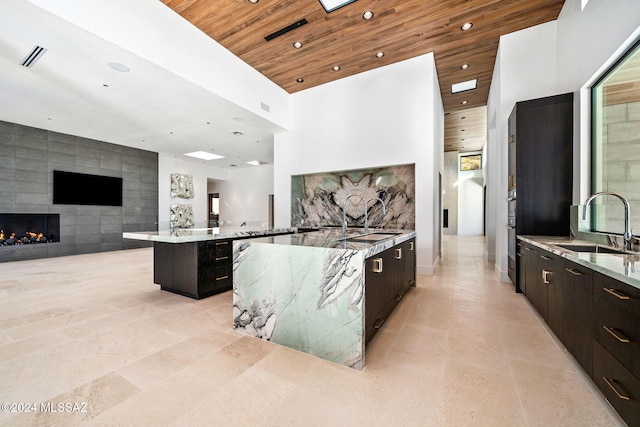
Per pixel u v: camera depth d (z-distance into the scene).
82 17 2.63
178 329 2.39
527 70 3.86
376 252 2.10
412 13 3.57
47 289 3.65
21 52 3.06
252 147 7.79
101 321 2.56
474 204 12.82
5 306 2.98
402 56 4.60
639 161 2.50
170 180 9.14
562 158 3.22
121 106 4.66
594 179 2.95
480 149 12.43
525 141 3.37
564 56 3.43
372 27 3.85
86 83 3.79
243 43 4.21
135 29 3.08
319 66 4.90
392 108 4.84
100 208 7.29
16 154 5.83
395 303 2.78
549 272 2.30
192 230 4.02
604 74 2.75
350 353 1.80
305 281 2.00
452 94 6.14
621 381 1.29
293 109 6.00
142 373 1.72
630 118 2.55
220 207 12.11
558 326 2.10
